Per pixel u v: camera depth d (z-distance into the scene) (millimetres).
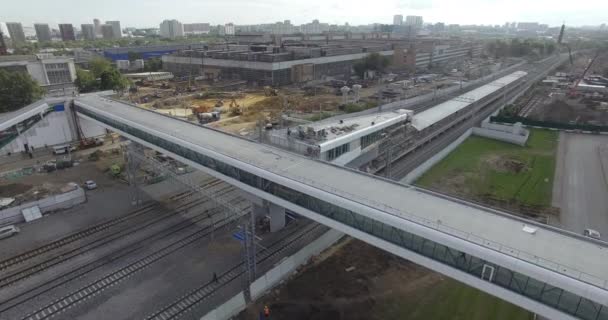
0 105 87562
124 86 116875
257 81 147250
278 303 35406
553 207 53438
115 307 35094
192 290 37312
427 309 34656
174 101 115812
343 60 173625
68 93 98250
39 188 56531
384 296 36219
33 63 117312
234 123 91000
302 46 187875
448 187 59625
